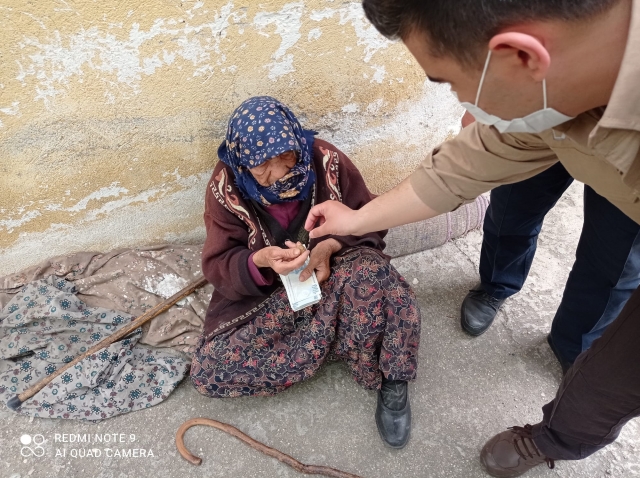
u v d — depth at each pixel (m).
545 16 0.49
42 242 1.77
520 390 1.67
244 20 1.39
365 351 1.50
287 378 1.53
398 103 1.78
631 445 1.51
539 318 1.87
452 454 1.52
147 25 1.32
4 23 1.24
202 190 1.79
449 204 1.07
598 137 0.58
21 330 1.70
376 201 1.16
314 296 1.40
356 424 1.59
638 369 0.87
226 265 1.43
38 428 1.59
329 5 1.44
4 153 1.48
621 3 0.50
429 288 1.99
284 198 1.41
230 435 1.57
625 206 0.80
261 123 1.28
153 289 1.81
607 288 1.36
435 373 1.72
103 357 1.65
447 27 0.54
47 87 1.38
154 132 1.57
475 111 0.68
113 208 1.75
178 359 1.72
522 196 1.43
